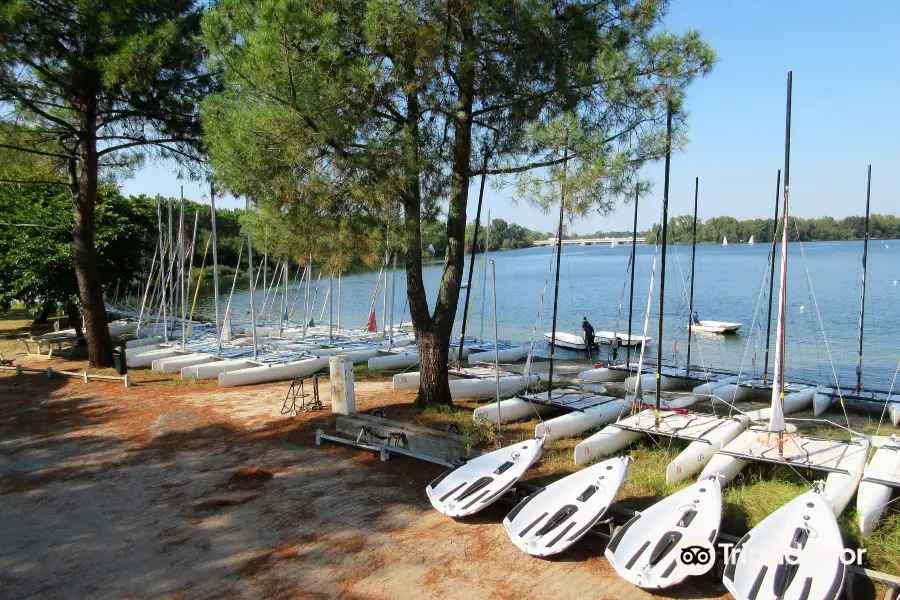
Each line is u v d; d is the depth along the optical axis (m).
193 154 16.12
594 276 58.50
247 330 23.58
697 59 9.02
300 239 9.80
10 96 13.11
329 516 6.94
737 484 8.02
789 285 41.97
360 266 10.02
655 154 9.32
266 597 5.31
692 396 13.00
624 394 13.94
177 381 14.95
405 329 24.83
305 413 11.35
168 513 7.09
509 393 13.41
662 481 7.76
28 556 6.14
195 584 5.55
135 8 13.51
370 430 9.13
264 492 7.65
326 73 8.59
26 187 20.36
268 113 8.54
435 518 6.86
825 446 8.08
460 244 11.27
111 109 15.04
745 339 23.95
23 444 9.85
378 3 8.43
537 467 8.45
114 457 9.12
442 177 9.94
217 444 9.66
